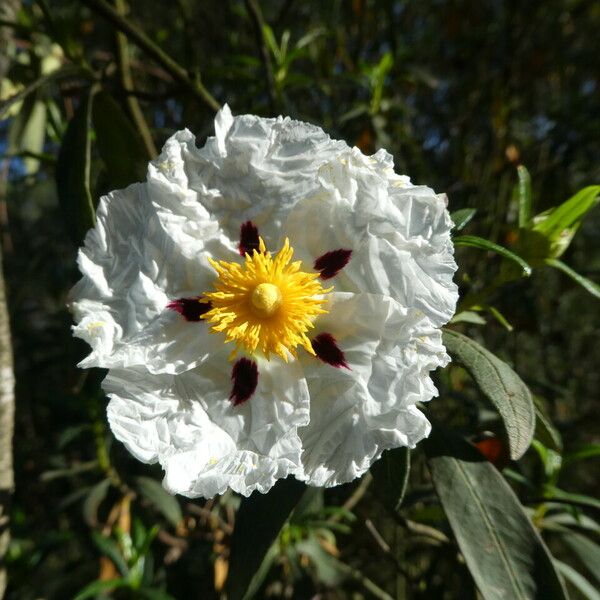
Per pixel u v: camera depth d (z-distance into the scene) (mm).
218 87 308
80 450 303
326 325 125
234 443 120
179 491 111
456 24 358
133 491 234
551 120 356
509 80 328
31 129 267
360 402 119
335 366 123
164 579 241
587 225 419
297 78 225
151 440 114
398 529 304
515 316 273
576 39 434
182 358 120
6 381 167
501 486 141
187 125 262
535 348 440
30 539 273
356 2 294
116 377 116
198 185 121
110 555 208
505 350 338
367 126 263
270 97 199
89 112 158
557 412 404
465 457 145
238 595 130
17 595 235
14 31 231
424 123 386
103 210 119
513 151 286
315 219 124
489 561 133
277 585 229
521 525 137
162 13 403
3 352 167
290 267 123
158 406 117
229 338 121
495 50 368
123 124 175
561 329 424
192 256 122
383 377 118
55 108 273
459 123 349
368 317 121
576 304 455
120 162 176
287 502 135
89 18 323
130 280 119
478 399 242
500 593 130
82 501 251
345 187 120
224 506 230
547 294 366
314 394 124
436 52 396
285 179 121
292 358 122
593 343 465
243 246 125
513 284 255
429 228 117
